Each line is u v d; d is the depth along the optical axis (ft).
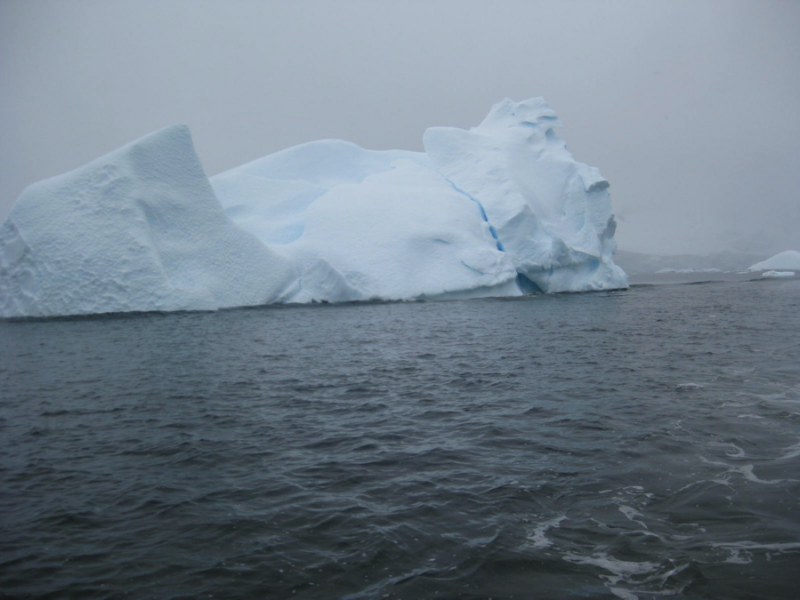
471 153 122.52
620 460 19.72
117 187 81.82
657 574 13.00
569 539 14.56
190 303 81.10
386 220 102.58
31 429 25.23
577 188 119.14
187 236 86.33
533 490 17.42
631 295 107.65
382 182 115.55
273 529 15.31
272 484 18.37
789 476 17.92
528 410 26.61
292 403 28.94
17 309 77.25
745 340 47.62
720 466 18.90
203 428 24.80
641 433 22.56
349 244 99.35
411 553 14.01
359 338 53.21
